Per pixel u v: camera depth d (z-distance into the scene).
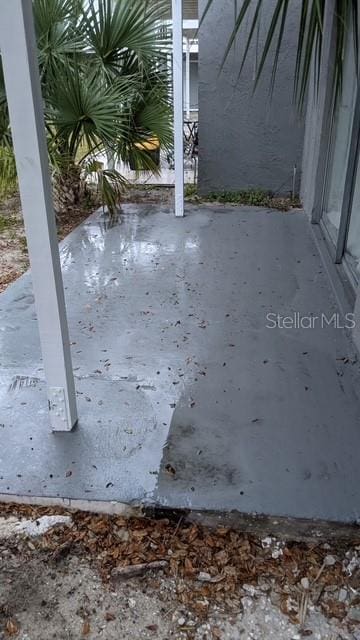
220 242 4.49
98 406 2.19
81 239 4.60
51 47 4.29
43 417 2.12
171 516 1.68
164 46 4.85
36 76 1.51
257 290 3.45
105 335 2.84
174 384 2.37
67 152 4.86
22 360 2.58
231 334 2.85
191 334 2.85
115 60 4.85
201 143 6.12
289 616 1.37
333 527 1.62
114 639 1.32
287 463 1.87
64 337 1.88
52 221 1.72
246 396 2.28
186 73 9.38
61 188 5.39
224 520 1.65
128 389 2.32
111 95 4.41
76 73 4.32
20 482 1.78
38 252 1.73
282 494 1.73
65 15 4.38
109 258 4.10
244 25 5.46
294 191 6.18
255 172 6.16
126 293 3.42
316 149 4.81
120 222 5.14
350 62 3.69
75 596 1.43
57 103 4.38
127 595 1.43
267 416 2.14
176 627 1.35
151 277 3.69
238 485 1.77
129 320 3.02
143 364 2.54
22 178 1.62
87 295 3.39
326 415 2.14
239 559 1.53
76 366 2.52
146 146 5.41
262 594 1.43
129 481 1.79
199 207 5.77
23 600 1.42
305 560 1.53
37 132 1.55
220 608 1.39
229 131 6.02
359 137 3.40
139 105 5.05
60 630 1.35
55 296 1.79
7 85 1.49
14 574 1.50
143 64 4.82
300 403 2.22
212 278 3.67
